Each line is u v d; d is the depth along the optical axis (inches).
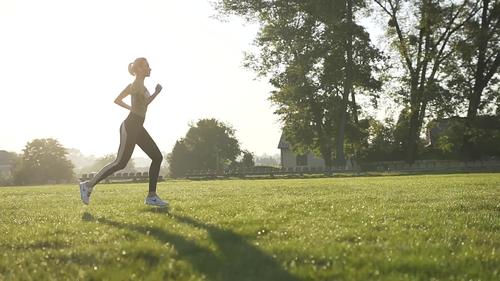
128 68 333.1
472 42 2082.9
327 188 619.2
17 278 146.7
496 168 1998.0
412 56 2154.3
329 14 1985.7
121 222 267.0
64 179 3779.5
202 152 3577.8
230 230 224.1
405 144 2393.0
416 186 625.0
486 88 2198.6
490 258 165.8
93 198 500.7
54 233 229.5
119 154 340.5
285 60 2092.8
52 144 3794.3
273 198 434.6
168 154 3609.7
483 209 327.0
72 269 155.0
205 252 178.2
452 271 150.3
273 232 216.1
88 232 231.1
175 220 268.5
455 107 2180.1
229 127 3735.2
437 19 2068.2
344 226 241.6
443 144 2299.5
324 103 2154.3
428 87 2158.0
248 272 148.5
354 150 2509.8
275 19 2073.1
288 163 3481.8
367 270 147.8
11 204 447.8
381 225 242.4
